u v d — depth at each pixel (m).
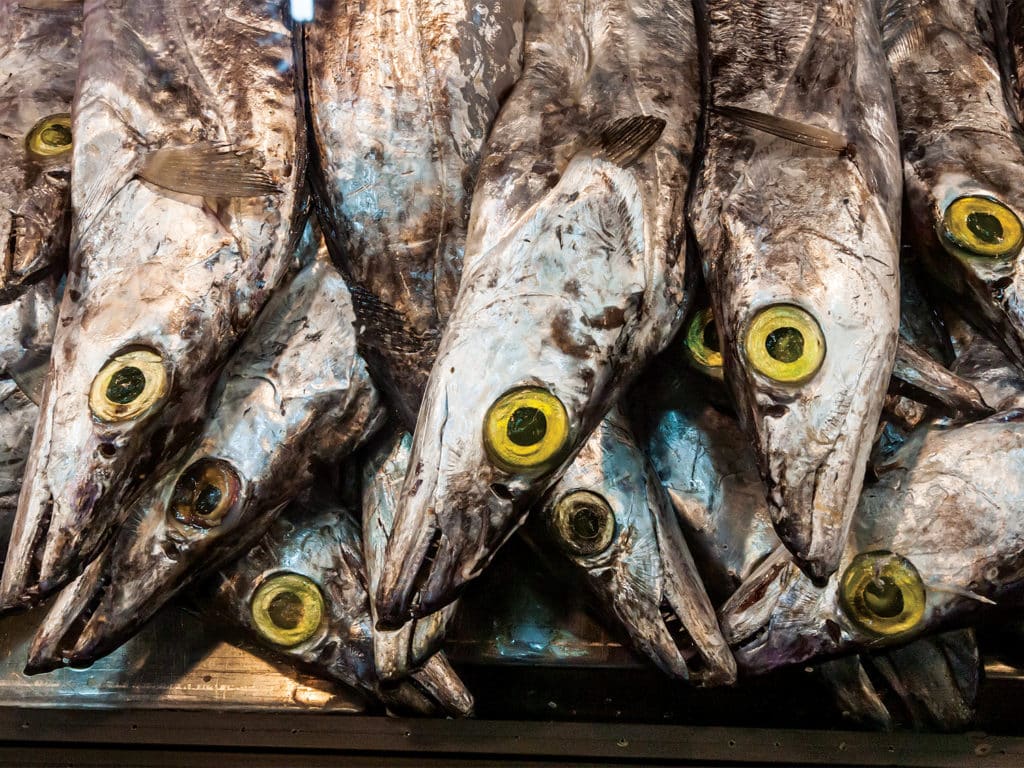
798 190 0.32
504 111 0.35
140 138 0.34
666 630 0.33
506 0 0.37
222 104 0.35
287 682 0.37
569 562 0.35
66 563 0.30
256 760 0.35
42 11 0.41
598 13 0.36
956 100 0.38
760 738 0.35
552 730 0.35
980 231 0.34
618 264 0.30
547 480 0.30
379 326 0.34
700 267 0.33
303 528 0.36
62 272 0.39
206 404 0.34
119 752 0.35
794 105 0.34
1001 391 0.37
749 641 0.34
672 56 0.36
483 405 0.29
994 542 0.33
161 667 0.37
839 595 0.33
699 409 0.39
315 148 0.36
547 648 0.37
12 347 0.38
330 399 0.35
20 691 0.36
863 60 0.35
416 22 0.36
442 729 0.35
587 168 0.31
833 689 0.36
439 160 0.35
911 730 0.35
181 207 0.33
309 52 0.36
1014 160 0.36
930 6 0.39
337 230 0.35
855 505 0.30
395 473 0.36
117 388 0.31
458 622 0.36
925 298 0.39
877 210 0.32
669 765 0.35
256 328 0.36
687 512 0.37
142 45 0.35
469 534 0.29
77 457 0.31
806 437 0.30
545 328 0.30
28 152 0.37
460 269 0.35
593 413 0.30
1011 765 0.35
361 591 0.36
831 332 0.31
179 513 0.34
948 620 0.33
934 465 0.34
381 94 0.35
